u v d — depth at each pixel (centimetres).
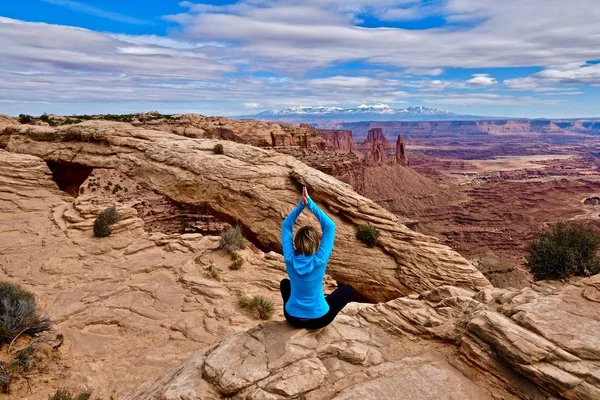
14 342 1081
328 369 619
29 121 7156
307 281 618
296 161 3803
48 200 3244
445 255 2906
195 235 2414
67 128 5066
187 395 563
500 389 597
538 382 565
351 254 3020
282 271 2045
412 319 789
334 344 662
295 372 585
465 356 665
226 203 3622
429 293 871
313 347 645
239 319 1469
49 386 968
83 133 4862
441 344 729
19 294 1225
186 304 1597
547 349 583
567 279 890
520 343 600
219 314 1500
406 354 696
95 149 4728
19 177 3531
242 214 3522
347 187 3381
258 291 1761
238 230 2242
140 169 4278
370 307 867
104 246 2220
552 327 628
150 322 1441
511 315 692
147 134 4722
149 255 2147
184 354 1218
